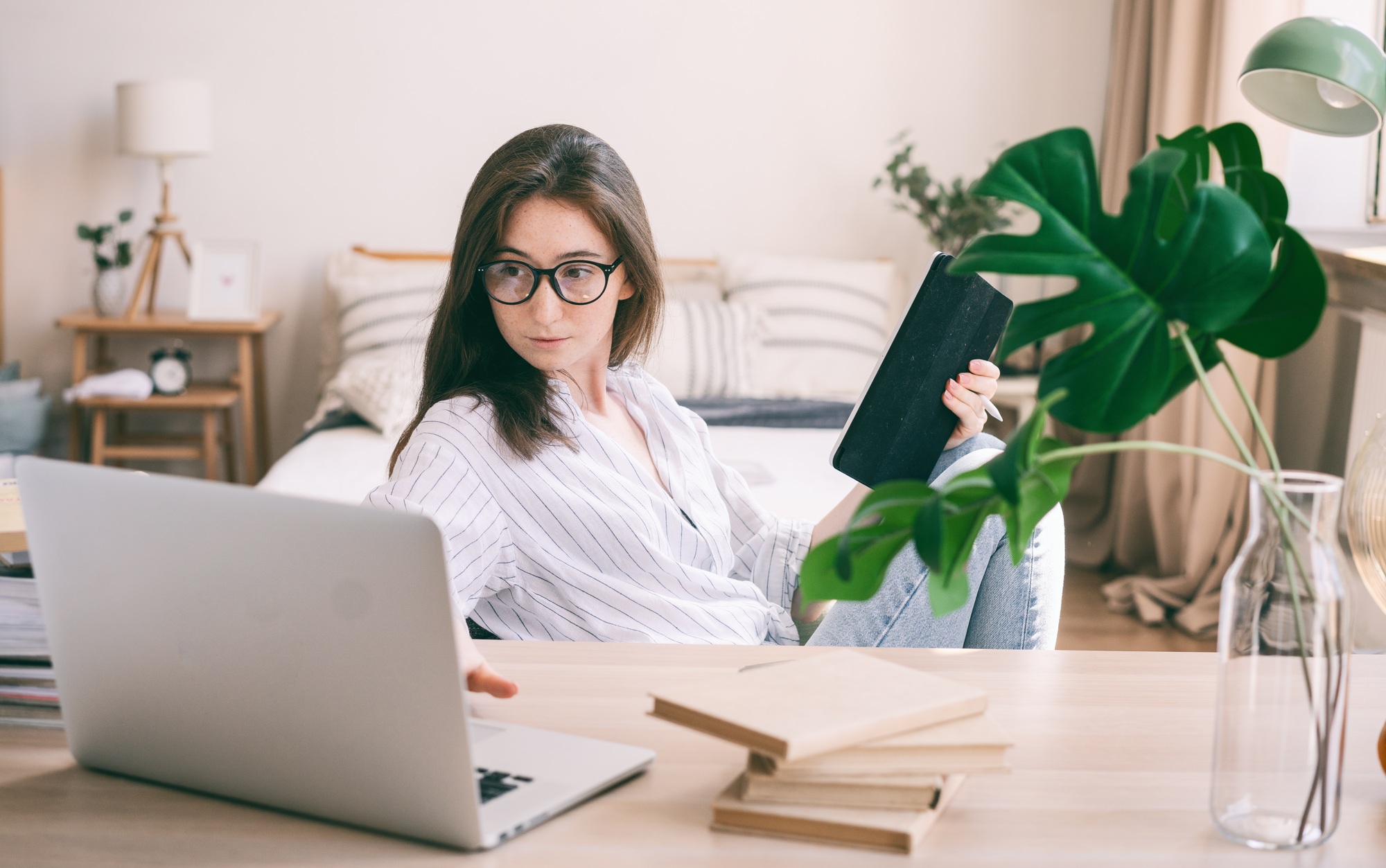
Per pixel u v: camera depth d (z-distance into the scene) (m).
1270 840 0.73
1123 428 0.74
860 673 0.82
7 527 0.98
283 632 0.73
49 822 0.76
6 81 4.15
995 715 0.93
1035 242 0.72
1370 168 3.24
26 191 4.21
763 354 3.94
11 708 0.95
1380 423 1.06
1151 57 3.68
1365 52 0.97
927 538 0.65
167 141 3.86
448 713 0.70
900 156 3.93
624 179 1.23
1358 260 2.47
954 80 4.24
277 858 0.72
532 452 1.22
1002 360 0.75
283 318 4.32
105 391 3.81
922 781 0.74
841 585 0.77
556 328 1.19
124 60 4.16
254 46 4.18
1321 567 0.72
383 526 0.68
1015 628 1.26
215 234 4.27
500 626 1.27
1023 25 4.20
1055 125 4.24
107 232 4.05
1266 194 0.79
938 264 1.28
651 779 0.82
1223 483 3.24
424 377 1.30
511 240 1.17
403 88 4.22
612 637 1.25
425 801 0.72
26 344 4.28
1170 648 3.10
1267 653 0.72
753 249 4.35
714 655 1.06
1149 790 0.81
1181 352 0.77
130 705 0.80
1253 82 1.31
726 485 1.48
